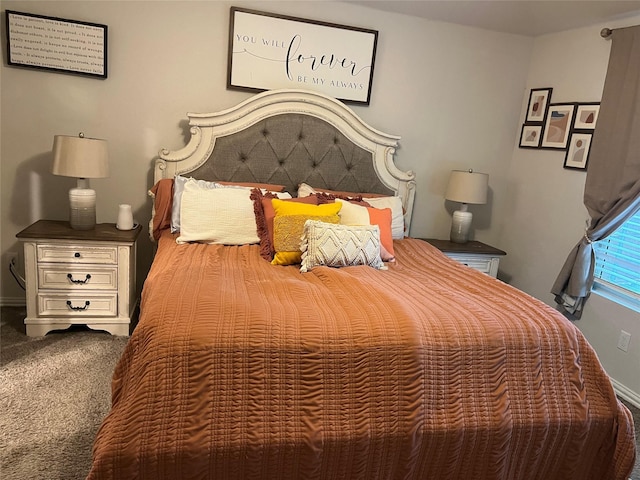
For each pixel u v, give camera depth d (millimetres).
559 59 3279
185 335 1501
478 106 3533
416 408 1571
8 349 2523
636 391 2619
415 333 1637
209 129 2984
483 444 1640
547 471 1761
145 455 1390
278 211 2572
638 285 2721
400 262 2691
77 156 2555
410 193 3420
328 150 3186
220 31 2982
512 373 1704
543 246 3361
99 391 2211
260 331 1543
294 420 1495
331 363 1552
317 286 2006
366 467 1562
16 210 2938
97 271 2674
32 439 1865
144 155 3041
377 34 3203
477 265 3369
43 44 2734
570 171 3143
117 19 2822
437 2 2943
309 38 3104
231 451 1445
